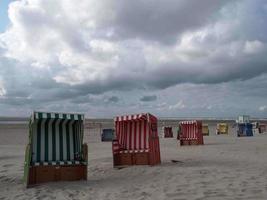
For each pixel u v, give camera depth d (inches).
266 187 353.4
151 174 466.3
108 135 1592.0
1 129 2795.3
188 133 1109.1
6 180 458.0
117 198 328.5
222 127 2294.5
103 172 503.2
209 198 314.8
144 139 556.1
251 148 876.6
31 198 340.5
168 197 324.5
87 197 337.7
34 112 414.0
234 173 448.1
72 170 428.8
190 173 457.1
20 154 881.5
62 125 439.5
